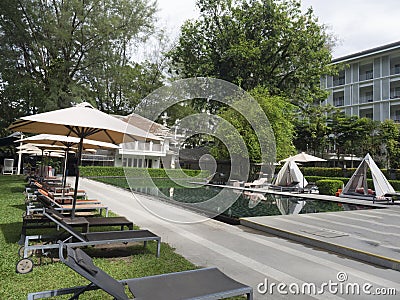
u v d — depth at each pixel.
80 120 5.36
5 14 21.00
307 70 24.39
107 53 24.55
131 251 4.93
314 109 26.81
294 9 24.22
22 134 16.30
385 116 29.95
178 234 6.27
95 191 13.83
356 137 25.38
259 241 5.93
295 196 14.78
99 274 2.79
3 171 25.55
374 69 31.19
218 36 24.70
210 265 4.42
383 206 11.48
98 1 24.22
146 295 2.63
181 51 27.22
